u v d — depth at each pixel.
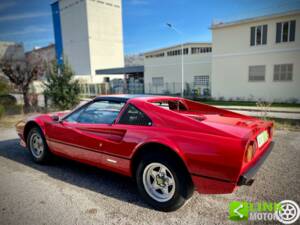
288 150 4.48
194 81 22.97
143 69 27.30
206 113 3.49
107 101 3.19
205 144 2.21
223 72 18.55
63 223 2.29
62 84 10.36
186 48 24.50
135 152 2.62
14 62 11.73
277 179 3.22
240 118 3.20
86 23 41.44
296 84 15.53
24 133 4.22
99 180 3.34
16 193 2.93
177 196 2.40
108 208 2.57
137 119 2.76
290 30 15.28
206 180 2.22
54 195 2.88
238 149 2.08
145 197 2.63
